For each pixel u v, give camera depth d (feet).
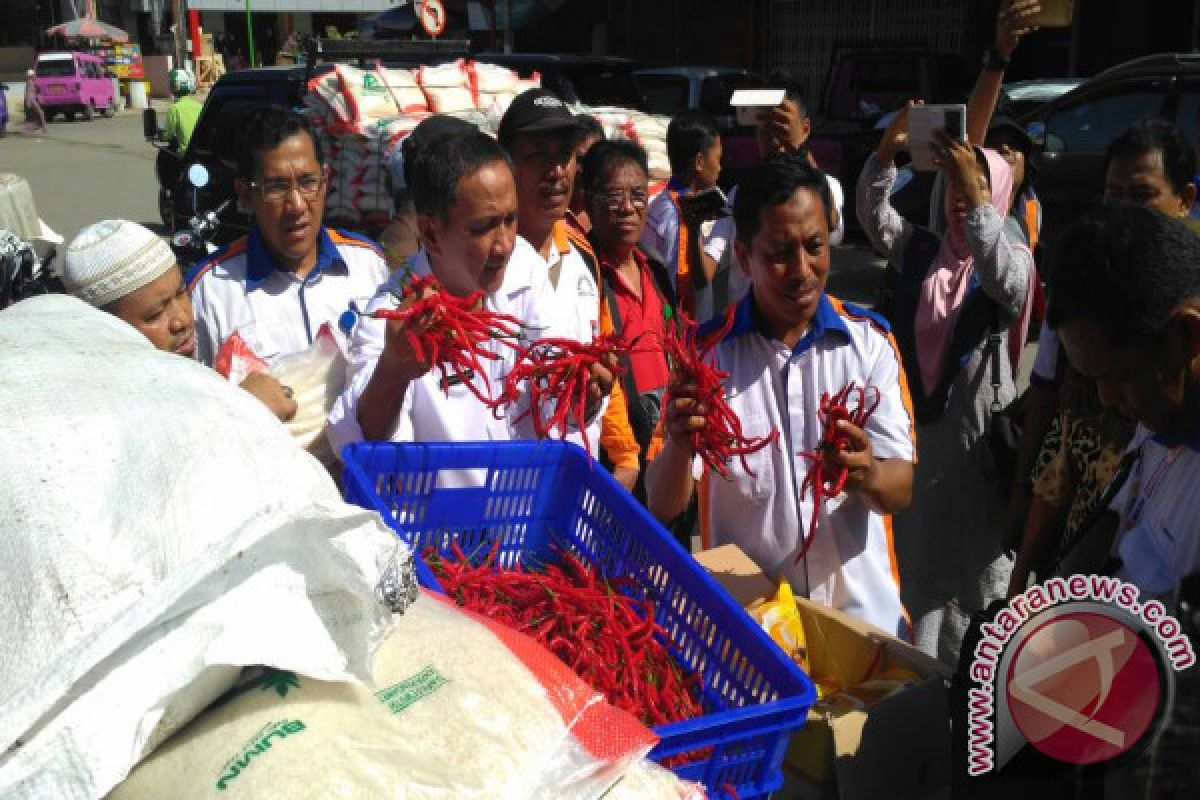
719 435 7.56
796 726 5.54
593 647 6.58
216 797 4.15
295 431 7.84
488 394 8.29
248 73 27.99
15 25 139.85
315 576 4.53
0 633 4.06
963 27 58.03
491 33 58.03
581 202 14.85
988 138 12.91
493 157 8.07
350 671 4.58
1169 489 6.08
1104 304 5.53
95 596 4.12
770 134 15.92
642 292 12.99
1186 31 49.24
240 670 4.57
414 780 4.36
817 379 8.55
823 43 62.59
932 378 11.61
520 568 7.66
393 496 7.25
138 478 4.39
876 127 38.17
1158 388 5.69
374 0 121.80
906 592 11.90
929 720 7.22
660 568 6.89
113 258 7.37
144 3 136.56
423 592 5.63
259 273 10.47
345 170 20.57
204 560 4.14
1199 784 5.04
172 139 36.37
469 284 8.36
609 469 10.77
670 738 5.17
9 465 4.31
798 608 8.14
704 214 14.84
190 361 5.24
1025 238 12.28
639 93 30.48
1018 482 10.75
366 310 8.21
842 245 40.88
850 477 7.66
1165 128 10.72
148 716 4.13
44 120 90.89
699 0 65.05
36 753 3.96
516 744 4.63
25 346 4.90
